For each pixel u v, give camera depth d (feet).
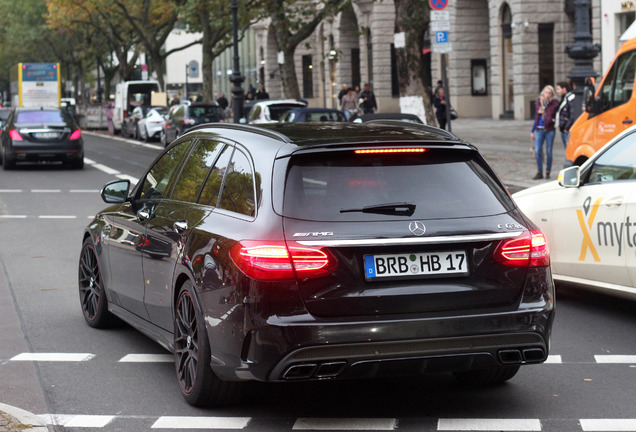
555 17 193.67
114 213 34.24
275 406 26.43
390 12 248.11
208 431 24.36
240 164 26.02
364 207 23.72
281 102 136.77
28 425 23.98
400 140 24.94
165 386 28.63
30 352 33.01
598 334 34.91
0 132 127.24
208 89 209.56
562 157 108.99
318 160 24.38
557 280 40.81
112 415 25.80
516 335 24.08
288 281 22.98
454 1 217.56
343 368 23.13
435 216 23.97
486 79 220.02
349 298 23.13
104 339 34.88
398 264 23.47
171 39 412.77
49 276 48.42
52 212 76.33
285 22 168.55
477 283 23.95
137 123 199.00
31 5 342.85
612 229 37.11
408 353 23.31
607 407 25.86
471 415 25.35
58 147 118.01
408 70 111.55
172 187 30.09
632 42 63.62
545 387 28.02
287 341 22.84
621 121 64.13
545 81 195.31
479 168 25.55
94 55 336.70
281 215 23.52
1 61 444.14
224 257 24.11
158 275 28.73
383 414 25.54
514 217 24.89
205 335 25.13
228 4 180.75
